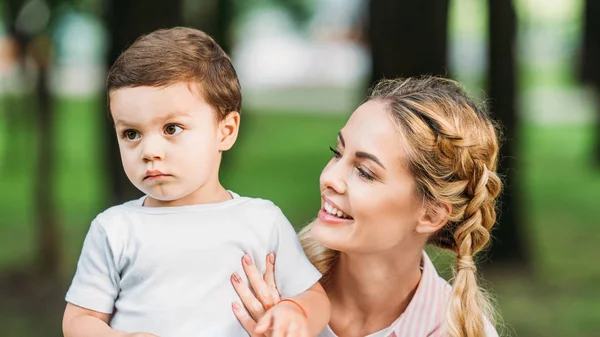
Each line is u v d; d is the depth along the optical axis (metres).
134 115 1.78
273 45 32.41
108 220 1.89
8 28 9.00
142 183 1.83
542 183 14.70
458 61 16.92
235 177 14.35
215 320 1.83
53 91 8.72
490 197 2.12
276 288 1.95
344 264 2.12
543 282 8.11
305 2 20.28
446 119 1.98
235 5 11.77
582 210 12.39
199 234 1.88
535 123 22.73
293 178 14.68
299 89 31.31
